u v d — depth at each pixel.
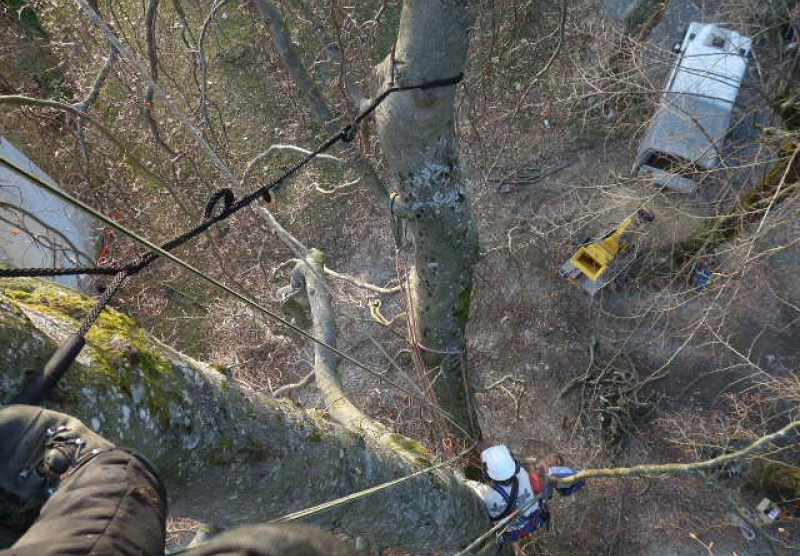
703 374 9.27
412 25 3.75
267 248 9.84
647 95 9.20
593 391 9.13
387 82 4.13
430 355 6.31
